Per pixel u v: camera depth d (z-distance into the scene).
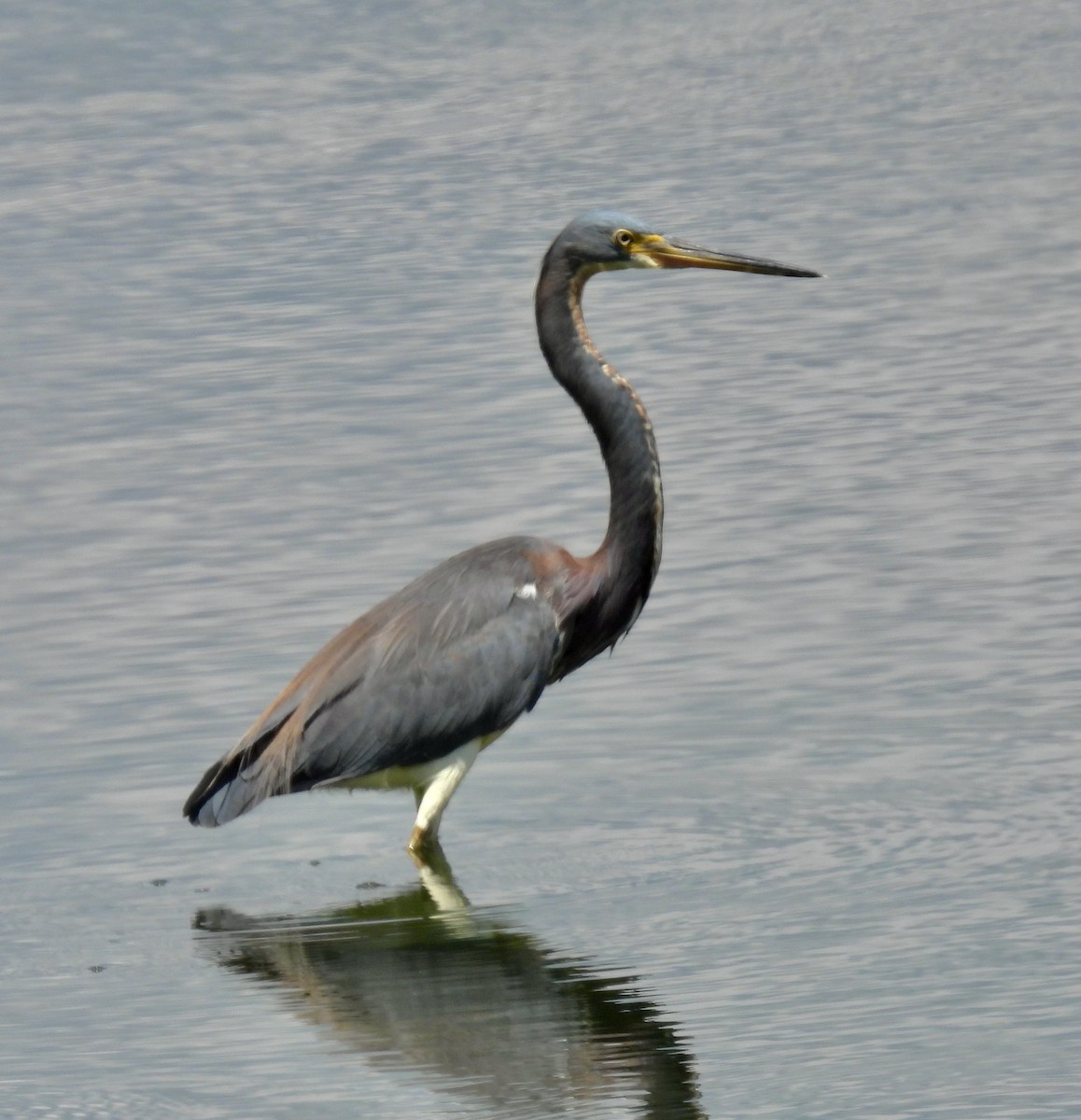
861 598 15.80
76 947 10.98
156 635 15.89
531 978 10.28
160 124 41.12
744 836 11.93
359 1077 9.33
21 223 33.19
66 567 17.67
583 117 39.97
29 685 14.97
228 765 12.18
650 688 14.30
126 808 12.83
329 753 12.21
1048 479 18.52
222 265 29.48
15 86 45.47
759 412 21.25
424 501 18.80
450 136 38.75
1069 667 14.17
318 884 11.79
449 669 12.19
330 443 20.80
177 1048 9.73
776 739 13.29
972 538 17.08
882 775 12.63
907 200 31.53
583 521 17.98
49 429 21.98
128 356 24.89
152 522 18.78
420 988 10.22
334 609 16.23
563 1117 8.88
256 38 49.09
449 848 12.12
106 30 50.28
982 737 13.09
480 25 50.19
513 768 13.17
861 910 10.84
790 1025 9.60
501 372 22.98
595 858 11.79
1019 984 9.87
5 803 12.94
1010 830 11.74
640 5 52.06
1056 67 42.44
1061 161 33.62
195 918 11.33
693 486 18.92
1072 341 23.34
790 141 36.78
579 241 13.11
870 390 21.84
